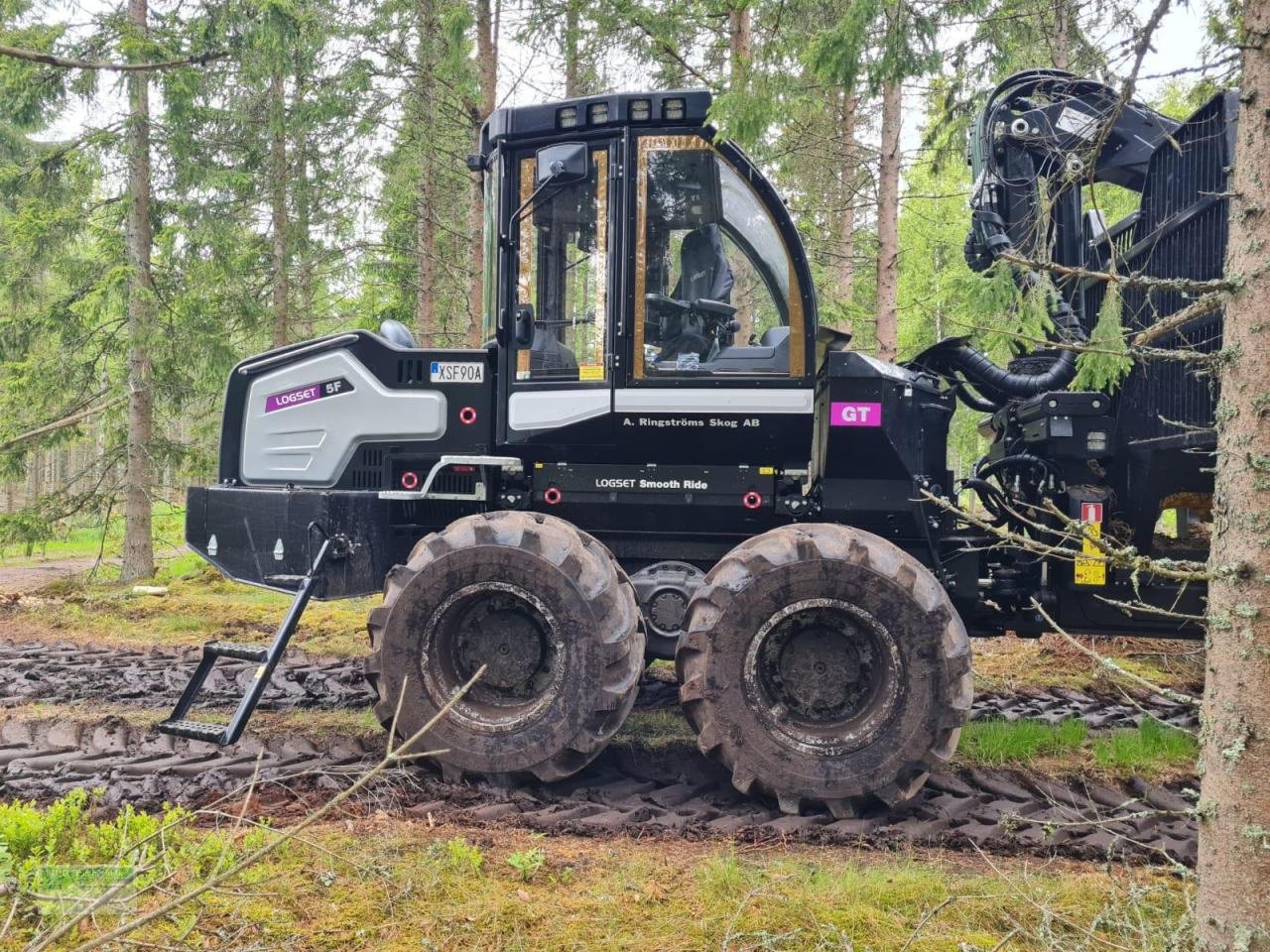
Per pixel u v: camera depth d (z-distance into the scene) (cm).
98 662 736
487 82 1138
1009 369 540
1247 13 217
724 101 424
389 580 442
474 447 495
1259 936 211
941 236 1535
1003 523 510
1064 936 277
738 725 408
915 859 364
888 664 406
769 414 457
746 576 414
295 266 1520
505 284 471
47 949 270
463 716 426
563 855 353
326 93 1258
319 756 466
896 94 993
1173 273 460
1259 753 212
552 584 421
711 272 459
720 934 294
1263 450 212
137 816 357
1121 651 749
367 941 286
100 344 1277
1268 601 212
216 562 493
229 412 536
